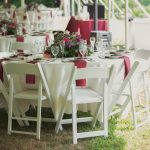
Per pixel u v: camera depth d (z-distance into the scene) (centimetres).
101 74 453
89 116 558
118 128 512
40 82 462
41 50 595
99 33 778
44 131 504
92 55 544
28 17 1037
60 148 450
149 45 1130
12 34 863
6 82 503
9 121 488
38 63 455
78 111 577
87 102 464
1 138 480
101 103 486
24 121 525
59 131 503
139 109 589
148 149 448
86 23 966
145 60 555
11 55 572
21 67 461
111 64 492
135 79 532
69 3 1289
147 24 1129
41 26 1055
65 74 472
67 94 458
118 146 453
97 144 457
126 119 547
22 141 471
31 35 818
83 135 467
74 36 542
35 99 481
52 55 533
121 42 1195
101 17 1048
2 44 783
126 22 891
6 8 1274
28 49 634
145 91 556
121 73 521
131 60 550
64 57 530
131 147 454
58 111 483
